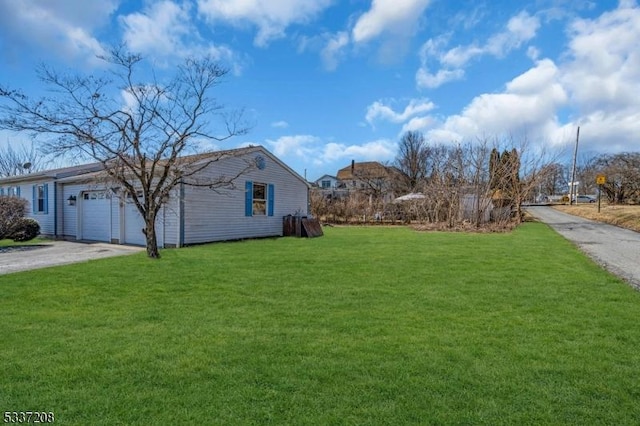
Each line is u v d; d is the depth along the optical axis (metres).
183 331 3.92
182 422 2.32
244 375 2.93
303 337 3.74
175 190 11.79
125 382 2.82
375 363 3.14
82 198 15.02
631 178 34.00
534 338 3.71
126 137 8.95
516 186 19.06
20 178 16.83
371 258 8.77
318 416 2.38
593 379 2.88
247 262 8.20
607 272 7.11
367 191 37.69
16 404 2.53
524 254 9.36
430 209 20.95
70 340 3.66
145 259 8.66
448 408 2.48
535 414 2.41
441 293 5.48
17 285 5.96
